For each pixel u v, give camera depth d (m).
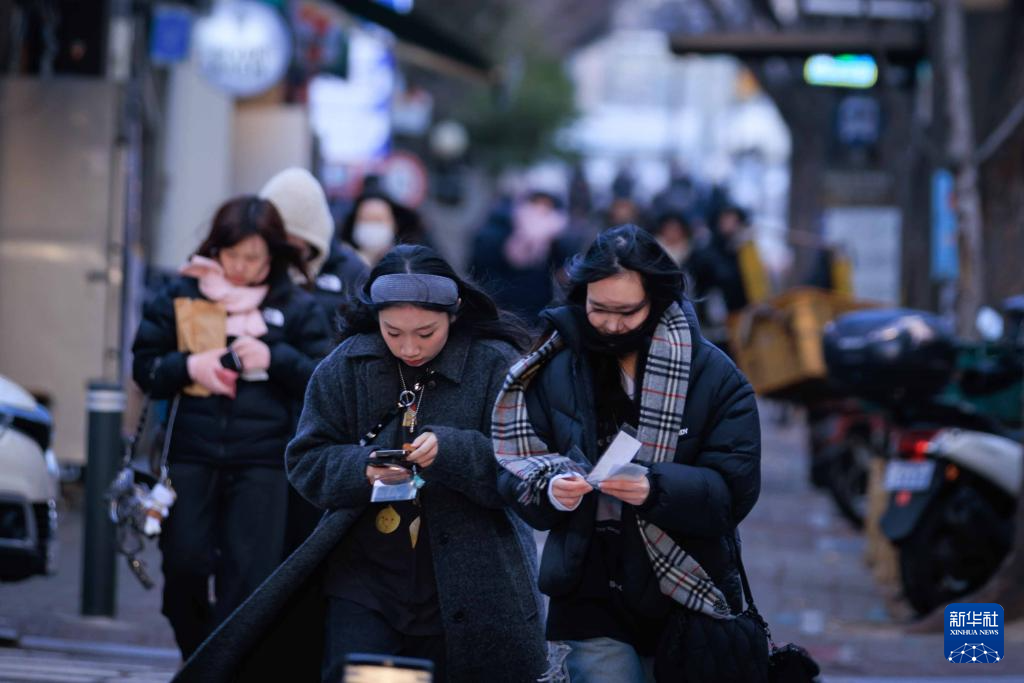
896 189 47.34
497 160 109.62
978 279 27.03
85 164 26.72
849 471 26.50
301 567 9.83
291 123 40.69
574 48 125.81
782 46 32.88
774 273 59.00
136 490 13.09
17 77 26.69
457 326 10.26
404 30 40.62
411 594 10.03
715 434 9.24
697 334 9.40
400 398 10.11
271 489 13.01
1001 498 18.42
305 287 13.88
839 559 23.97
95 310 26.56
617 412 9.48
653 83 168.88
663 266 9.17
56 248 26.64
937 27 28.34
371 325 10.28
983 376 21.78
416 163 58.56
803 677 9.45
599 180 137.00
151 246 35.25
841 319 19.91
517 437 9.49
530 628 10.12
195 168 37.16
